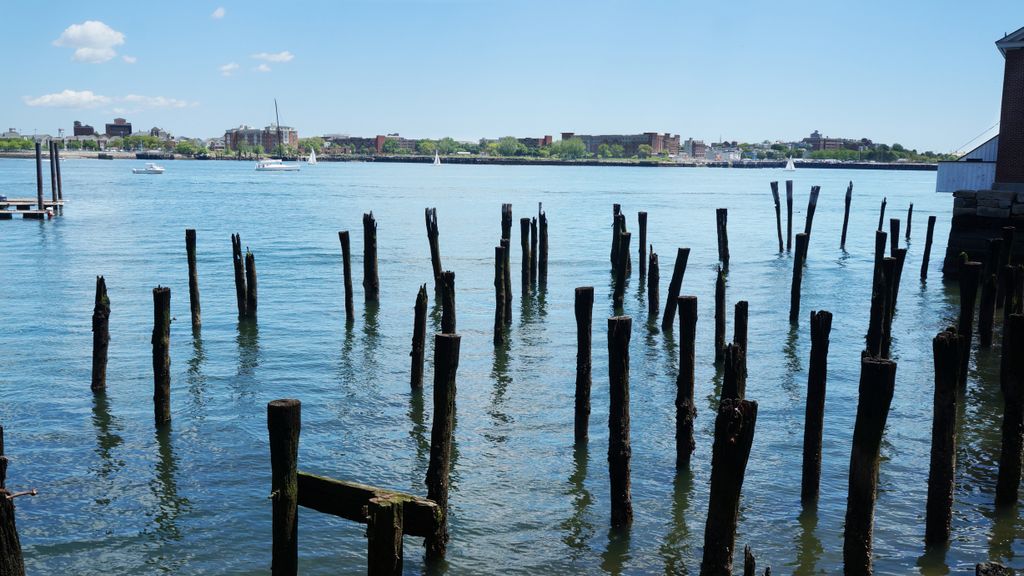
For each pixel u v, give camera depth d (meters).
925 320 29.83
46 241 53.16
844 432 17.94
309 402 20.00
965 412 18.81
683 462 15.53
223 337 26.69
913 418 18.78
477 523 13.66
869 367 10.42
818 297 35.34
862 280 40.34
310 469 15.81
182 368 22.92
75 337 26.52
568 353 24.97
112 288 36.03
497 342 25.28
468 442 17.27
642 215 36.09
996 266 28.06
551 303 33.19
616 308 31.06
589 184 168.75
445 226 68.75
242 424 18.36
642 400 20.17
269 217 75.25
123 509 14.14
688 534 13.31
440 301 32.50
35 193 103.81
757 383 21.77
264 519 13.90
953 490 13.10
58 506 14.20
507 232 32.50
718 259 48.19
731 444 9.46
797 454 16.66
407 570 12.22
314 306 32.09
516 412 19.23
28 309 31.17
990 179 38.09
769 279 40.53
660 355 24.45
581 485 15.16
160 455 16.53
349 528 13.53
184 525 13.63
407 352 25.08
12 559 8.16
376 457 16.52
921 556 12.38
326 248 51.16
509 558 12.58
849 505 10.80
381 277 39.88
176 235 57.84
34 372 22.27
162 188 125.81
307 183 155.25
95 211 78.38
